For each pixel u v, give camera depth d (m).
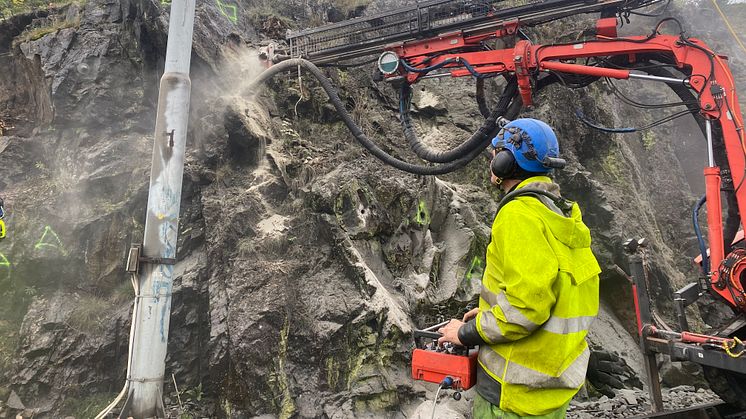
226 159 6.14
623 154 10.16
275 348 5.03
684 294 4.56
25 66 6.68
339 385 5.05
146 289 4.30
